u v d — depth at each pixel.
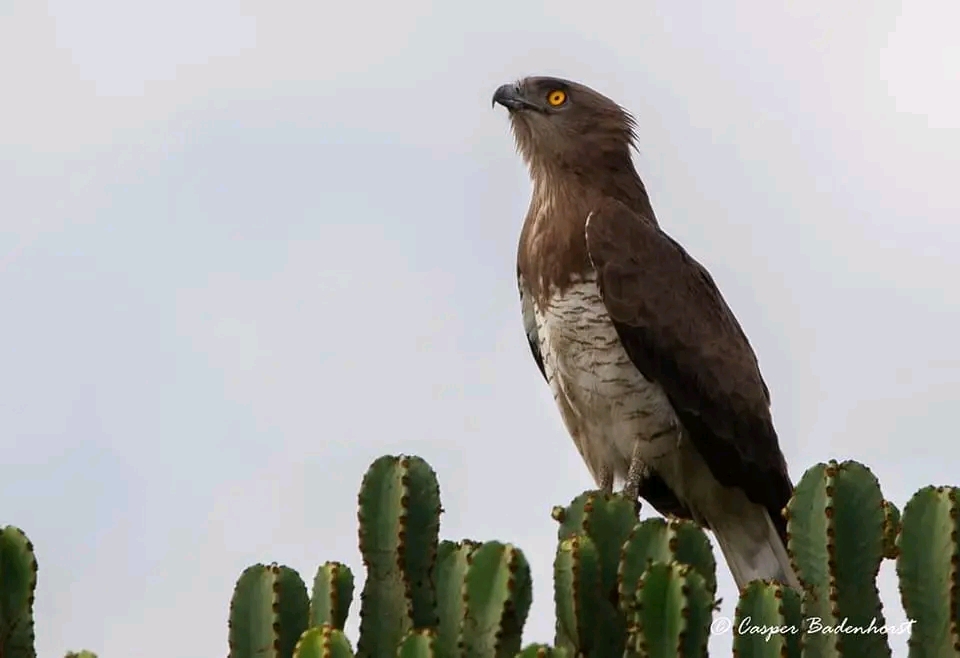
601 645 10.90
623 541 11.08
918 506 10.55
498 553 10.33
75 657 10.30
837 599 10.61
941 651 10.35
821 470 10.87
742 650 10.16
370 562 11.02
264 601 10.73
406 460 11.10
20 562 11.14
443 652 9.45
